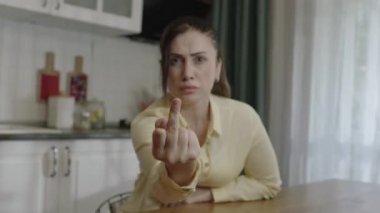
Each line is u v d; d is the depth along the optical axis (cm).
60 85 269
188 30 103
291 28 288
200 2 316
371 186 133
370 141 251
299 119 281
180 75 102
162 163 81
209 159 108
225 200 104
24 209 202
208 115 112
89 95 283
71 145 219
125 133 242
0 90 244
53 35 265
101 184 232
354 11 259
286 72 289
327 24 271
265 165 115
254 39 303
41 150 207
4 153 195
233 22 316
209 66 104
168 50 103
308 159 276
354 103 257
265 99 296
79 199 222
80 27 262
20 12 225
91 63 284
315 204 104
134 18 267
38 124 259
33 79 257
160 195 85
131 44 307
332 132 265
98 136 228
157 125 76
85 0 244
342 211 97
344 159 261
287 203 105
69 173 218
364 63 254
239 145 114
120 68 300
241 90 301
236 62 307
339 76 263
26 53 254
